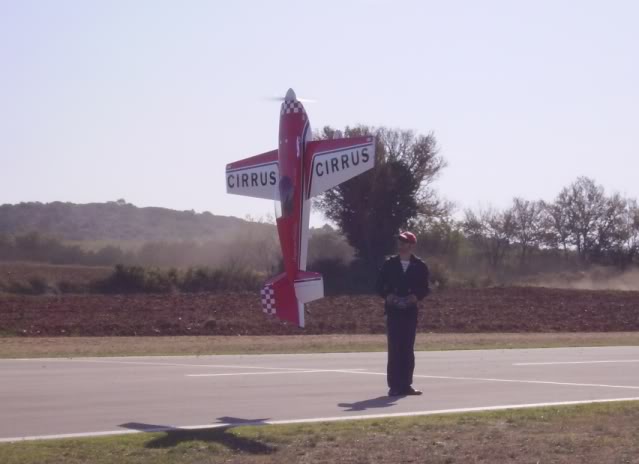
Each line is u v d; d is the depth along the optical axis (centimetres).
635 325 3672
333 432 979
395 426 1020
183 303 4128
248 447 902
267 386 1391
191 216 10394
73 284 4656
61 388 1342
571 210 7344
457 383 1450
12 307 3781
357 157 1274
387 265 1314
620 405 1184
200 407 1177
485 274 6294
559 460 848
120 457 850
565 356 1978
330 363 1773
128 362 1762
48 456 850
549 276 6894
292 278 1307
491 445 912
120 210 10306
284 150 1309
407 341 1306
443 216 5781
